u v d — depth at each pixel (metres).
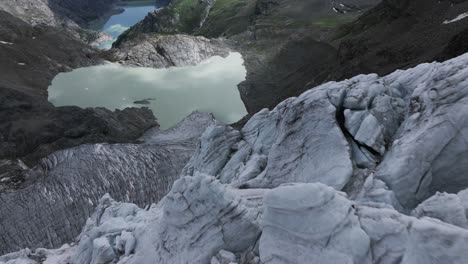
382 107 20.23
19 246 57.31
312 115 21.03
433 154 16.27
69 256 26.88
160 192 68.94
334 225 13.02
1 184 69.56
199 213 17.09
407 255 11.94
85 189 66.88
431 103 17.17
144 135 97.06
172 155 76.12
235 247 16.25
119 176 70.06
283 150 21.94
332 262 12.58
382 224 12.79
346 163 18.59
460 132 15.83
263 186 21.78
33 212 61.91
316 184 13.83
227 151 29.66
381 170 17.09
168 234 18.45
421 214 13.82
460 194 13.79
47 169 73.38
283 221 13.99
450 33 65.56
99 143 79.00
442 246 11.48
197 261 16.50
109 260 21.67
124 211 29.36
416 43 69.12
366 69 71.44
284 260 13.68
